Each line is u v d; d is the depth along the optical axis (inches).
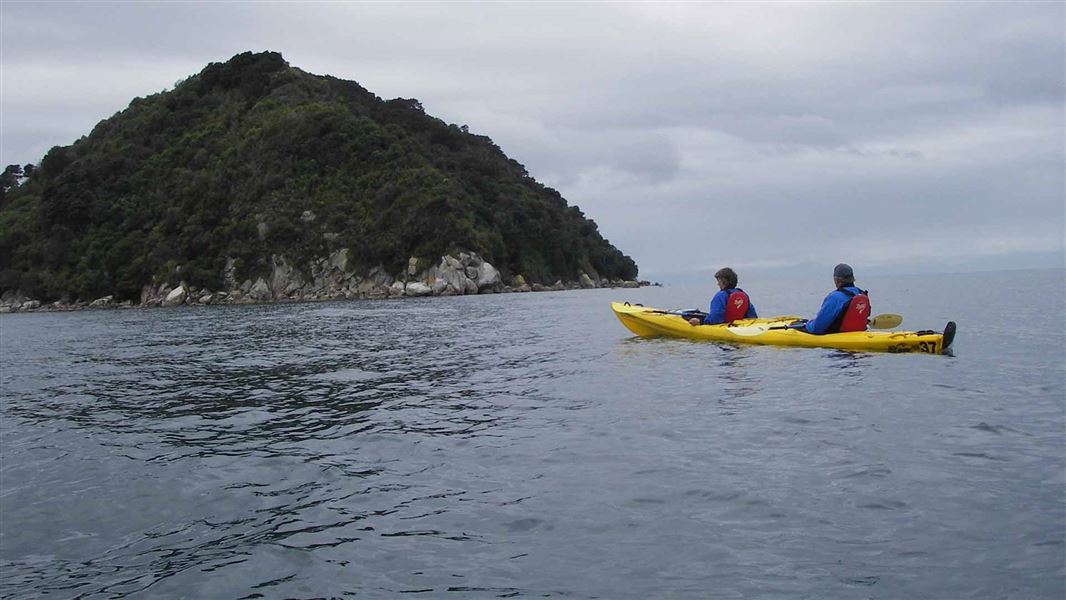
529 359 433.4
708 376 335.0
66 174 2738.7
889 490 167.5
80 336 855.1
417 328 759.7
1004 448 199.2
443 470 197.2
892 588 120.6
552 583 127.5
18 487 198.4
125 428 271.1
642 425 239.0
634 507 162.9
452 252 2427.4
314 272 2496.3
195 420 281.0
